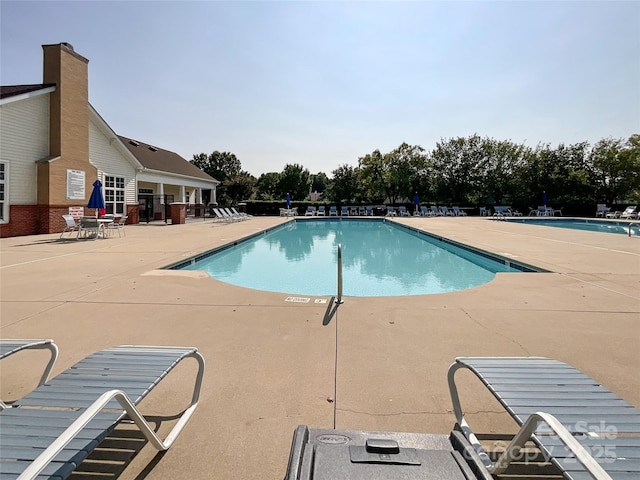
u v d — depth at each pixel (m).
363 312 4.57
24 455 1.37
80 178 15.53
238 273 9.10
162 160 25.45
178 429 2.12
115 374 2.09
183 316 4.37
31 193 13.83
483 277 8.75
